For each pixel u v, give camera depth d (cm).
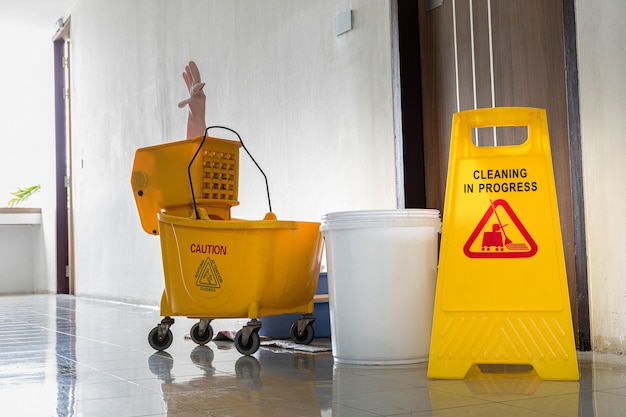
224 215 319
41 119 971
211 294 283
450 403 181
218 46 521
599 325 260
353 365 251
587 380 211
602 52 259
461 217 231
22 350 317
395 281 248
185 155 307
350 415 169
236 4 496
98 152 767
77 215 841
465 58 333
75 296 845
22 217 973
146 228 322
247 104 482
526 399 184
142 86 654
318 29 409
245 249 278
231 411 178
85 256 812
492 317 223
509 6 312
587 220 263
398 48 353
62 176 909
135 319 491
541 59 297
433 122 349
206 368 252
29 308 632
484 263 227
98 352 305
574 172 268
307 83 418
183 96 577
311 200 414
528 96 302
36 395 205
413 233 251
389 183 357
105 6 749
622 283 251
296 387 210
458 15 338
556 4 290
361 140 376
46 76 948
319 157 407
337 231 254
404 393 196
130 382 225
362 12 376
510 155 231
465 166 234
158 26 621
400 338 249
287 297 288
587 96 264
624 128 251
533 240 225
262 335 330
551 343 217
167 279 294
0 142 1050
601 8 259
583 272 264
